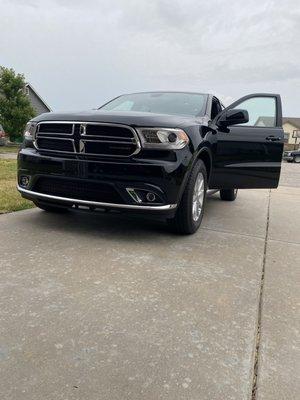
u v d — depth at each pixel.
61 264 2.96
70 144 3.52
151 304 2.39
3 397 1.54
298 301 2.61
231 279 2.91
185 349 1.94
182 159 3.47
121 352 1.88
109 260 3.11
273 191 8.77
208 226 4.55
